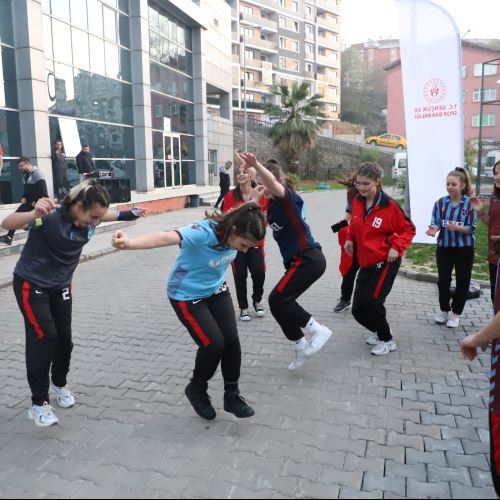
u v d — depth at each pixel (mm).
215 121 30469
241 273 6035
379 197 4664
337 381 4367
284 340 5410
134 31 20047
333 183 42625
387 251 4695
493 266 5156
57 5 15672
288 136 38125
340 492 2873
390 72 61031
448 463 3152
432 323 5938
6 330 5816
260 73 61156
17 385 4371
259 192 4098
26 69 13852
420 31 9102
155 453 3289
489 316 6156
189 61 26156
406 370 4586
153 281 8328
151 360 4902
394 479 2990
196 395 3623
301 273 4258
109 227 13391
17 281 3504
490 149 32125
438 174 9422
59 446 3393
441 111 9211
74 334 5668
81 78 17016
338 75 74500
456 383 4309
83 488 2936
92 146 17844
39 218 3391
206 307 3535
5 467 3162
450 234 5574
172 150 23922
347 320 6105
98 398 4102
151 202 18156
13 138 14023
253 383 4340
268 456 3234
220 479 3000
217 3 30438
